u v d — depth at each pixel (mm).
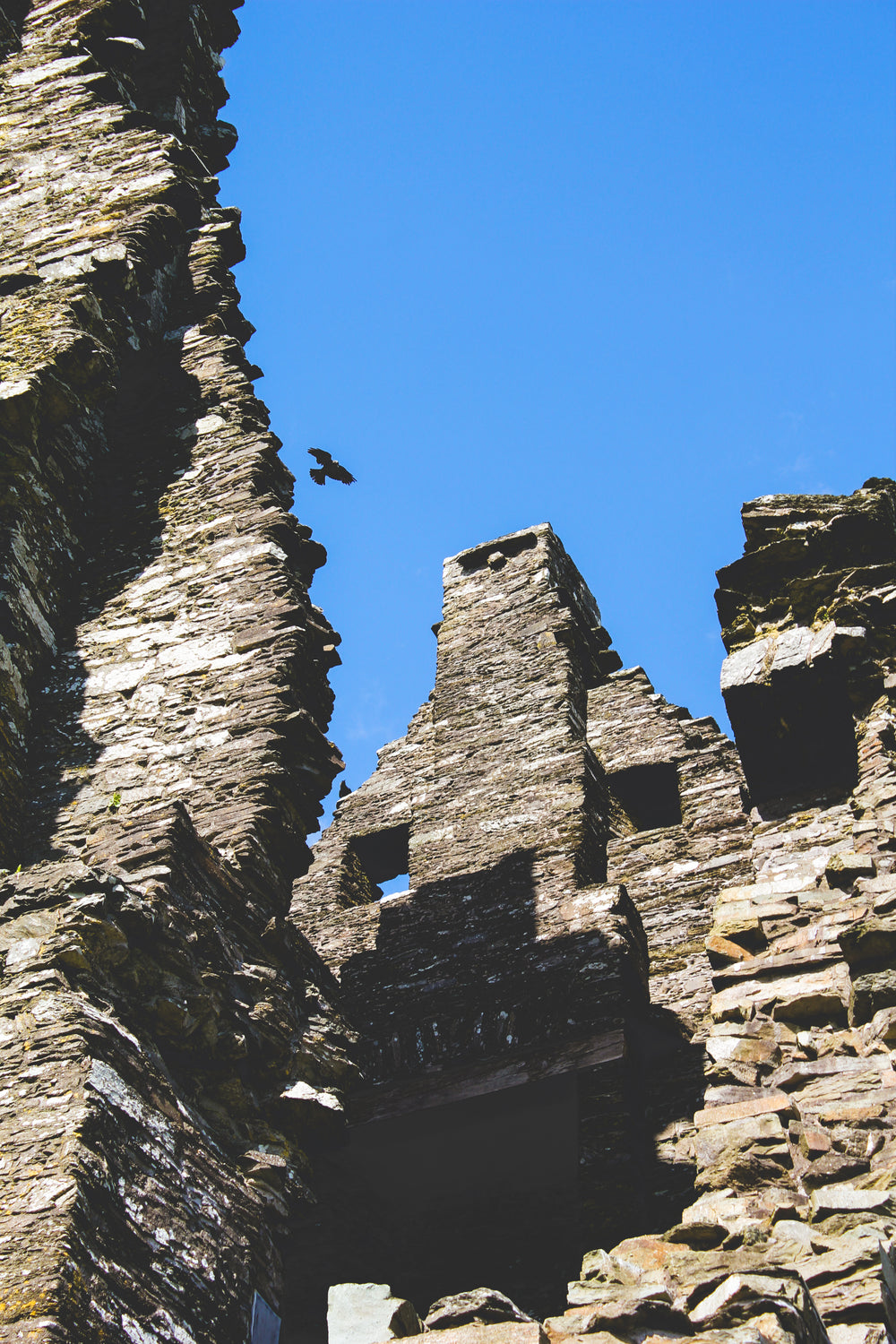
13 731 9305
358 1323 5996
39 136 13898
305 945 8383
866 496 12688
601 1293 6230
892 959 9164
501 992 11430
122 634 10125
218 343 12492
